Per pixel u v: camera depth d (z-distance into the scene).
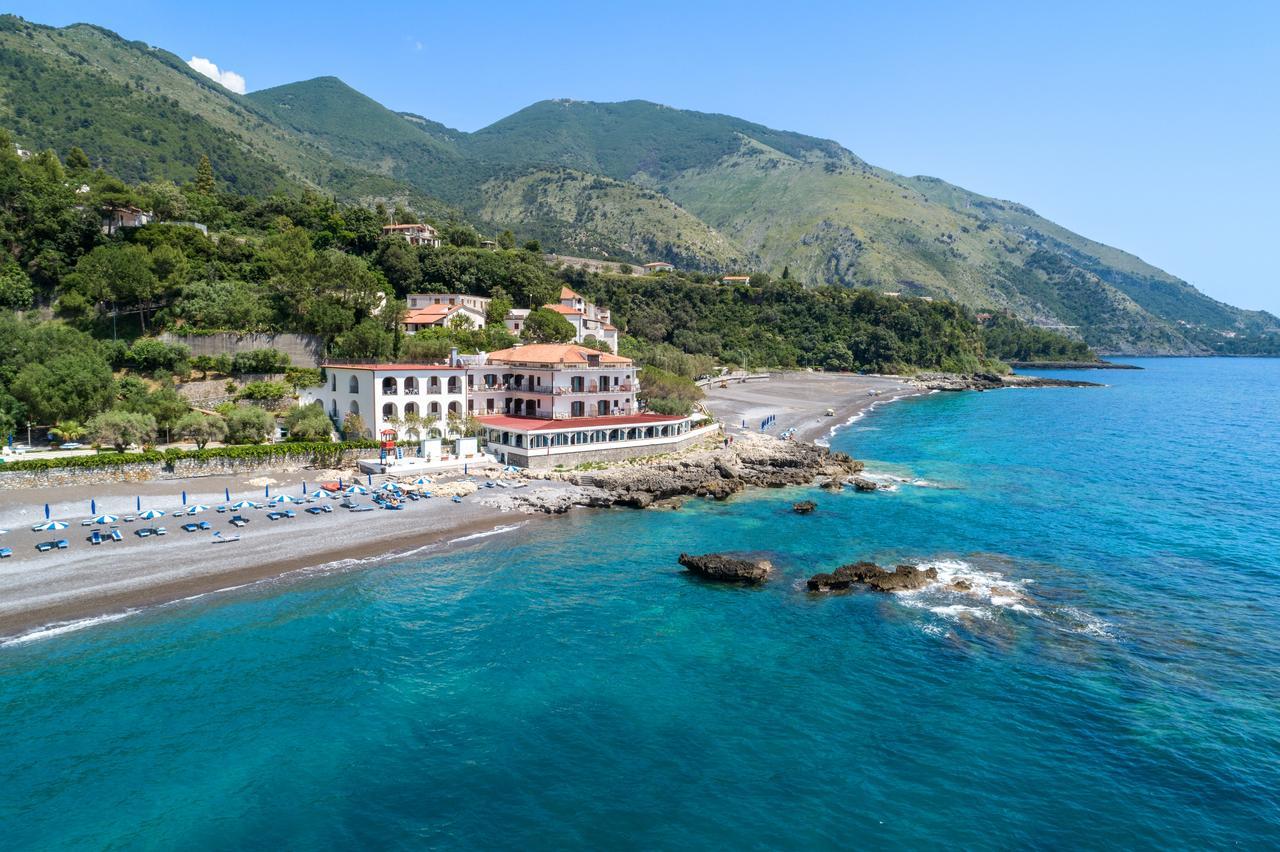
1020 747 34.53
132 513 60.88
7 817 28.84
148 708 36.16
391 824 29.14
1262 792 31.45
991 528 68.50
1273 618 48.41
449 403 90.12
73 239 109.31
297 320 107.06
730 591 52.88
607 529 66.88
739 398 159.75
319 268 110.06
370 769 32.41
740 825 29.33
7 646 40.84
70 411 76.50
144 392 85.00
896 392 193.38
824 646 44.34
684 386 117.06
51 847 27.39
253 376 94.81
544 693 38.69
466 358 96.25
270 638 43.50
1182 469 97.69
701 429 104.00
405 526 63.69
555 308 147.62
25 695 36.66
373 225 156.25
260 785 31.19
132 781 31.17
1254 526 69.75
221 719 35.56
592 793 31.11
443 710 36.91
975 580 54.91
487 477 79.25
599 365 98.69
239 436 78.38
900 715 37.09
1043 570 57.16
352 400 86.19
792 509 74.12
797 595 52.12
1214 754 34.00
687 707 37.62
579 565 57.47
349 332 100.06
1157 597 51.91
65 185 125.00
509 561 57.75
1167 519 72.06
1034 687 39.72
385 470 77.06
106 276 99.62
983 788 31.69
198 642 42.59
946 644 44.59
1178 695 38.97
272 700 37.25
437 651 42.81
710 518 71.12
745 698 38.53
